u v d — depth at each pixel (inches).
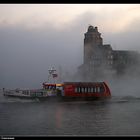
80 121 2258.9
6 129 1966.0
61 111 2770.7
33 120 2294.5
